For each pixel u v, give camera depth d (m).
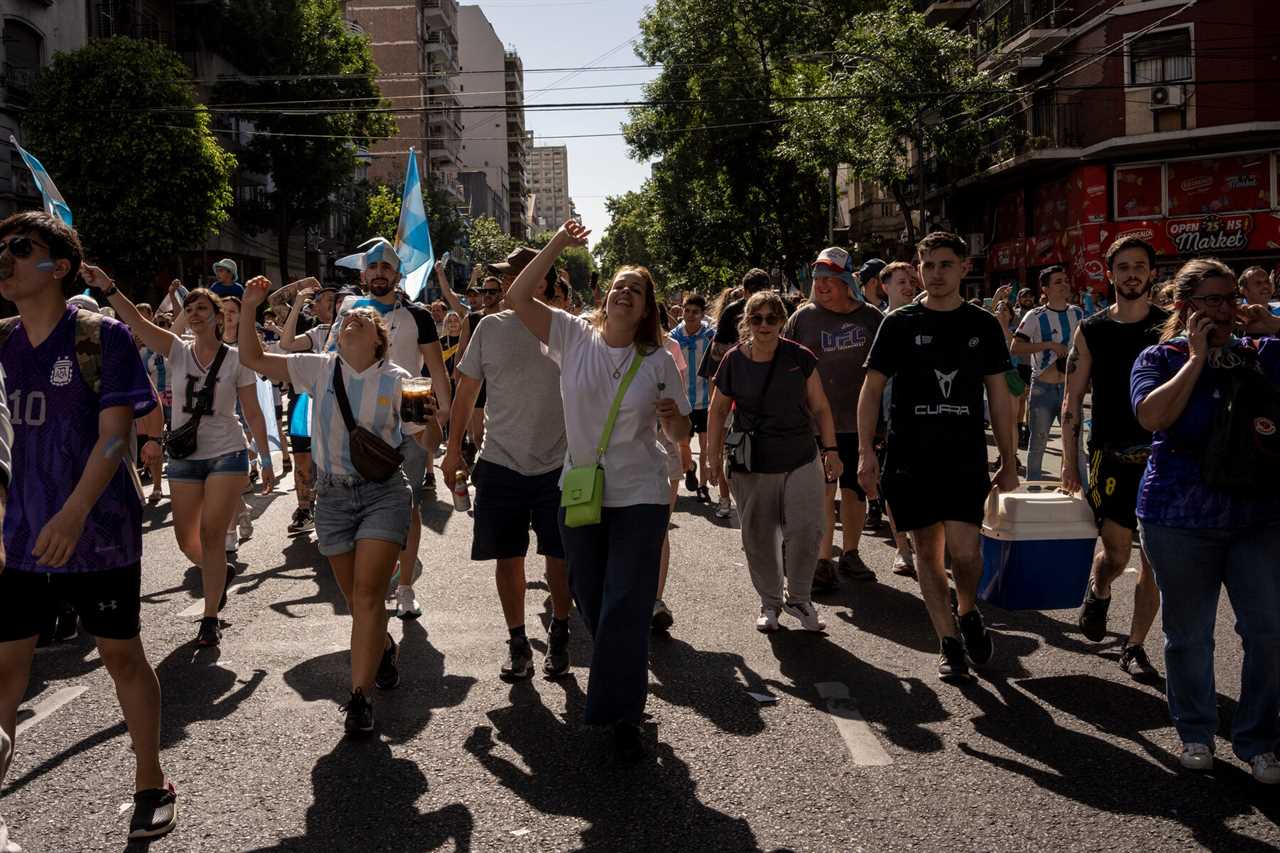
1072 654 5.82
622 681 4.39
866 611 6.80
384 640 4.90
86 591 3.64
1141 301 5.46
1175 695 4.27
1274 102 29.22
